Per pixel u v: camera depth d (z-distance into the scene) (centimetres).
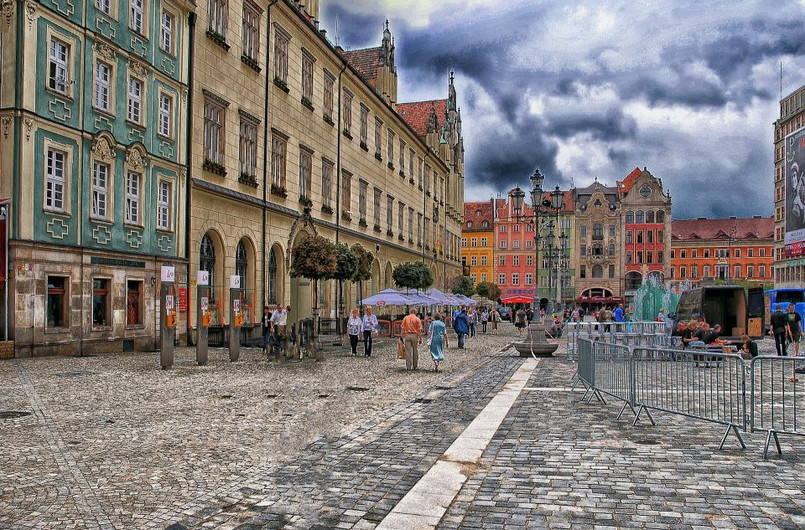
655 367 978
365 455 806
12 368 1712
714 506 601
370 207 4962
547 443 870
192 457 797
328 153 4122
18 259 1969
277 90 3441
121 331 2378
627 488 659
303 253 3011
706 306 3234
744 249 12912
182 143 2714
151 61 2545
